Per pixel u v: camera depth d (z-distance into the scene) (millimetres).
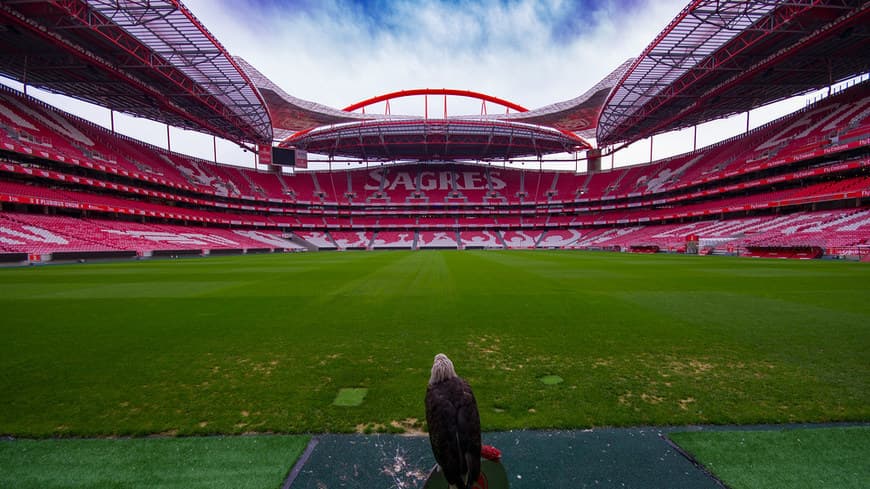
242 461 3324
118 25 30438
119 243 40594
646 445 3537
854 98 44125
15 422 4062
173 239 48188
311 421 4059
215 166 70625
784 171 46188
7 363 6016
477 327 8281
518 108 71000
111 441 3666
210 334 7789
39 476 3121
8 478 3088
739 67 37906
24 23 29484
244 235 62500
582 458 3326
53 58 36094
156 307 10820
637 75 40750
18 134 38156
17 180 38719
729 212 51375
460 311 10039
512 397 4633
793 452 3373
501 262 29000
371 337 7520
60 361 6105
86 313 10008
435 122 60344
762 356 6117
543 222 76562
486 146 73250
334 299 12062
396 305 10961
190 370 5688
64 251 31688
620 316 9297
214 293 13469
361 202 78562
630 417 4078
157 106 49188
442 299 11938
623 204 70438
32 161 39719
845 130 40406
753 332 7656
